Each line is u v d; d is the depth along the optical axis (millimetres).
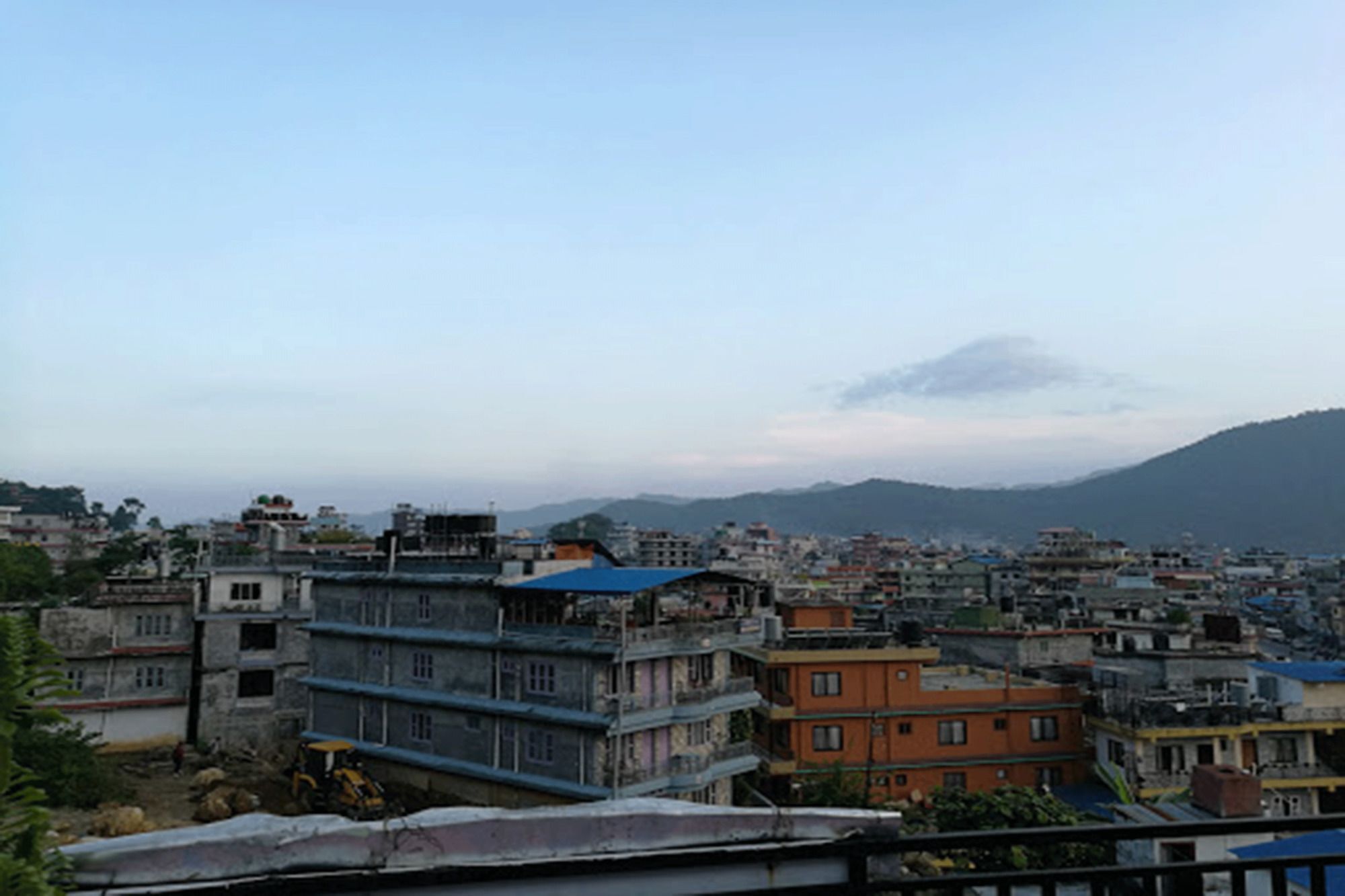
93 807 40406
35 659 5844
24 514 141750
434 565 46219
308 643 55719
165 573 67438
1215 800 30094
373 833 4676
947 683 58469
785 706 51344
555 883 4703
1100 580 126500
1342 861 5008
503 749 41000
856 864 4965
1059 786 51719
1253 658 58562
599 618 41844
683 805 5148
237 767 49969
